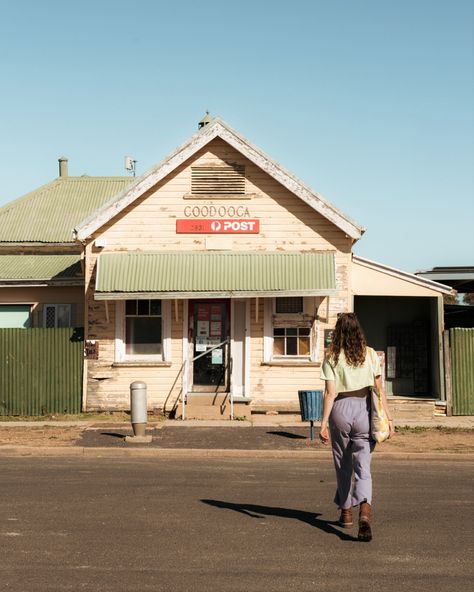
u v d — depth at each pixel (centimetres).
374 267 2003
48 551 713
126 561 682
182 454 1374
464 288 2495
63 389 1922
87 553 707
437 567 670
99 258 1894
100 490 1008
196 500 946
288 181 1905
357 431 766
